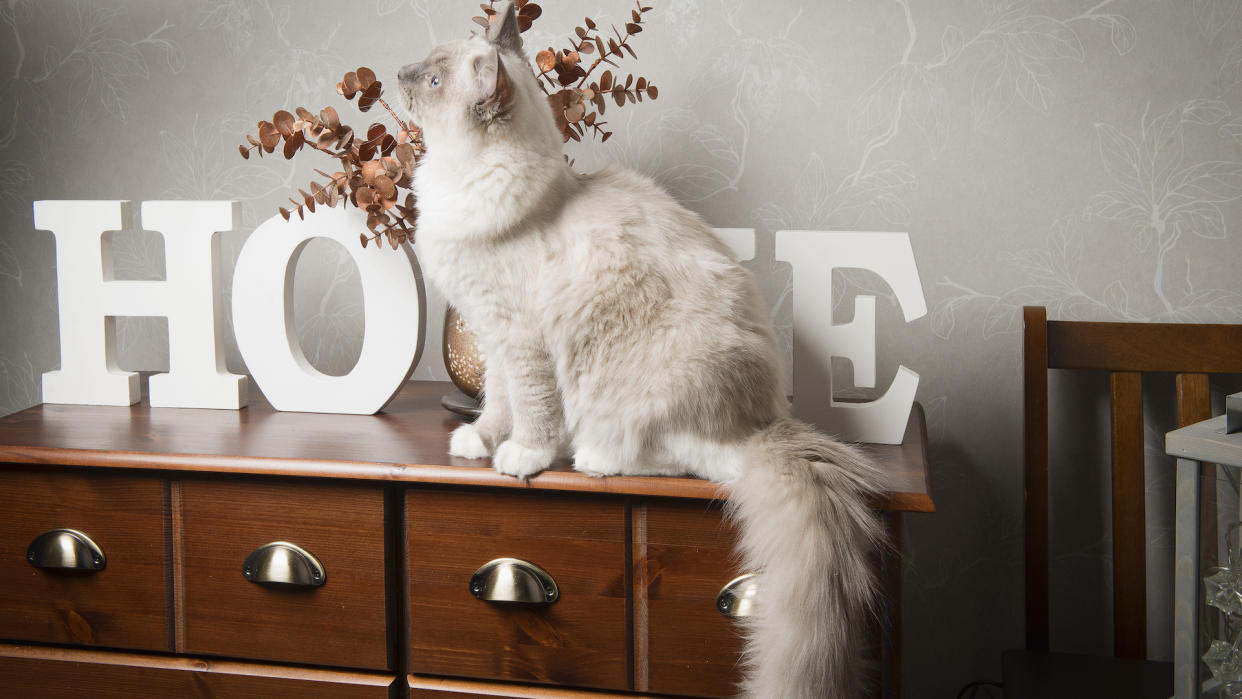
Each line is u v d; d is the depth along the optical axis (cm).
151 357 167
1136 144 139
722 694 109
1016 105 140
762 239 149
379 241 130
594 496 108
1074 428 147
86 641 121
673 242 112
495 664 114
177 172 160
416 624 115
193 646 119
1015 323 145
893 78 142
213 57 156
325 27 153
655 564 108
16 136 163
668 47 147
